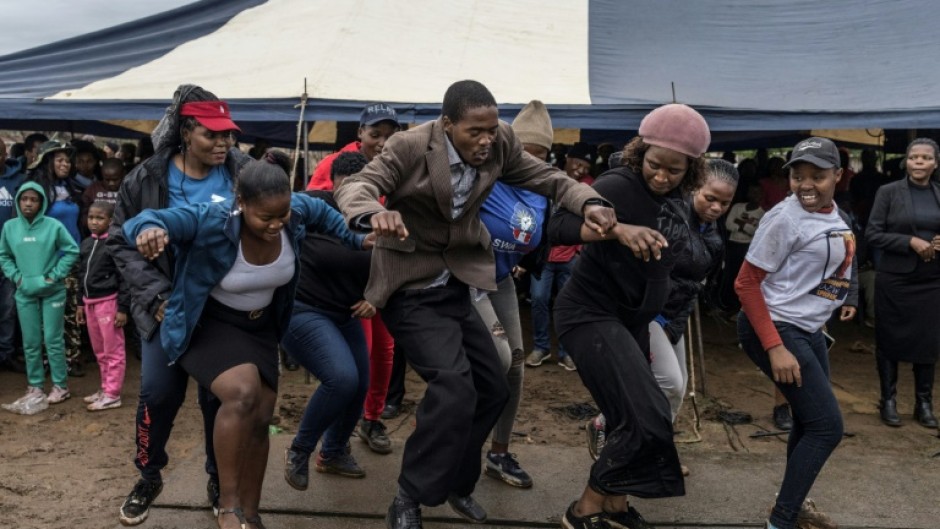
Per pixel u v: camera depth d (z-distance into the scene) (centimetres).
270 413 329
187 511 395
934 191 558
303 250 384
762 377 698
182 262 310
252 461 327
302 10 819
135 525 376
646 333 364
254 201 288
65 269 574
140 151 918
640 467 330
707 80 710
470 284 339
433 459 316
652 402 324
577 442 520
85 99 671
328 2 820
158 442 360
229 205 306
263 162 293
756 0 834
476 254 348
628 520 356
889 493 439
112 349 575
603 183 332
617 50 763
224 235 301
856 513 414
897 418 571
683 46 770
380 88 676
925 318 554
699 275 421
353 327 411
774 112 643
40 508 409
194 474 433
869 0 814
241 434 303
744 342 381
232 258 305
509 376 423
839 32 778
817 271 361
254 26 812
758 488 441
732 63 741
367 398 471
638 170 331
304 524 386
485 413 355
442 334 329
